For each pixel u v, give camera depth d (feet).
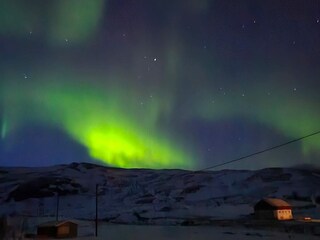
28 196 536.42
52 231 190.39
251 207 413.59
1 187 597.52
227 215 354.95
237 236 179.52
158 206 453.58
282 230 197.26
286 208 271.49
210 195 529.86
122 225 287.28
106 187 607.78
